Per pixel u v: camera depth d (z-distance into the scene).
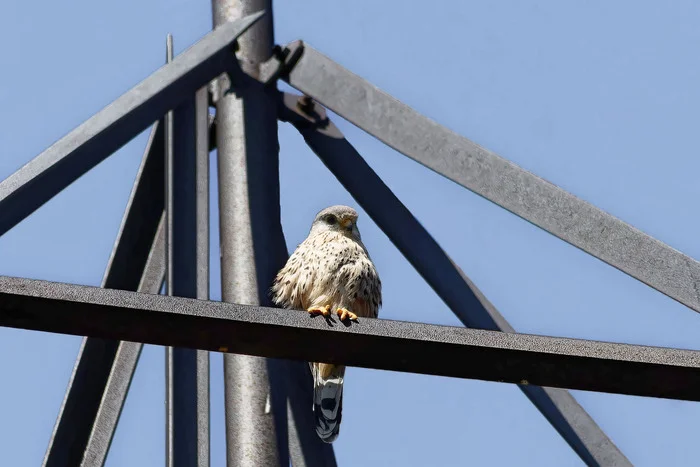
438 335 7.92
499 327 11.05
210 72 11.12
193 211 10.80
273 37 12.38
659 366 7.92
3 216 9.39
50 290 7.52
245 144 11.63
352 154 11.92
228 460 10.22
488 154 10.62
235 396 10.36
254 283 10.97
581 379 8.16
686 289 9.67
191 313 7.71
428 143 10.90
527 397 10.78
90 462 10.66
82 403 10.92
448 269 11.25
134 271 11.69
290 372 11.05
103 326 7.77
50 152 9.77
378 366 8.25
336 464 10.92
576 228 10.07
